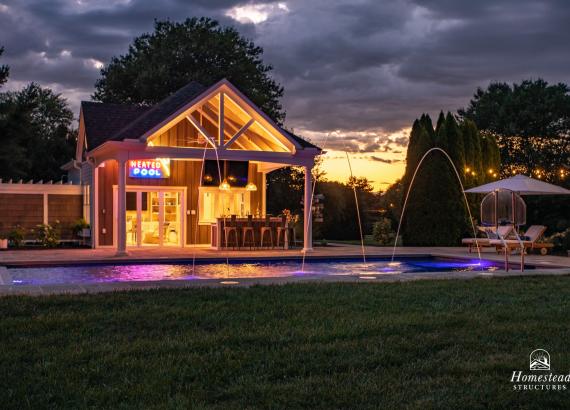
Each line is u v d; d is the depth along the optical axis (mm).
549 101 43500
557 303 9234
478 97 50469
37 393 5047
